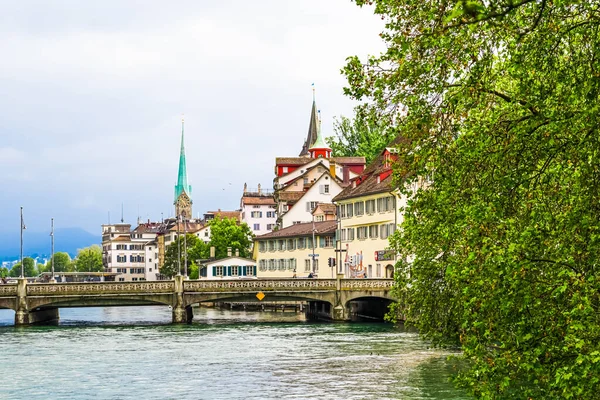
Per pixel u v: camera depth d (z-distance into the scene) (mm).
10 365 44562
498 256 16141
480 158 18219
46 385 38000
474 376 17312
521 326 16781
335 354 47688
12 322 82688
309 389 35844
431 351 48188
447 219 20750
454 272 18312
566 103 16219
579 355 14797
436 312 28719
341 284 72188
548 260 16062
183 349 51500
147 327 69312
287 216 117125
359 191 88062
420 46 16031
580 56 15953
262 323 72938
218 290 71312
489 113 18375
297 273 104875
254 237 117312
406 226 28891
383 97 17578
